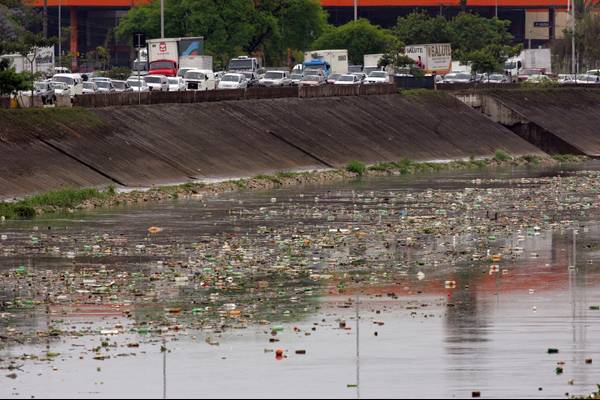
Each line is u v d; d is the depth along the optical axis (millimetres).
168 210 161750
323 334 88188
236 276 111250
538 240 135750
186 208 164250
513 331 89062
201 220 151000
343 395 73188
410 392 73562
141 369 79062
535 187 197875
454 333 88500
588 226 148000
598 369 78375
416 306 98188
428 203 172375
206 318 93500
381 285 107375
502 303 99375
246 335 87938
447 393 73312
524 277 111625
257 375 77500
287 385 75375
